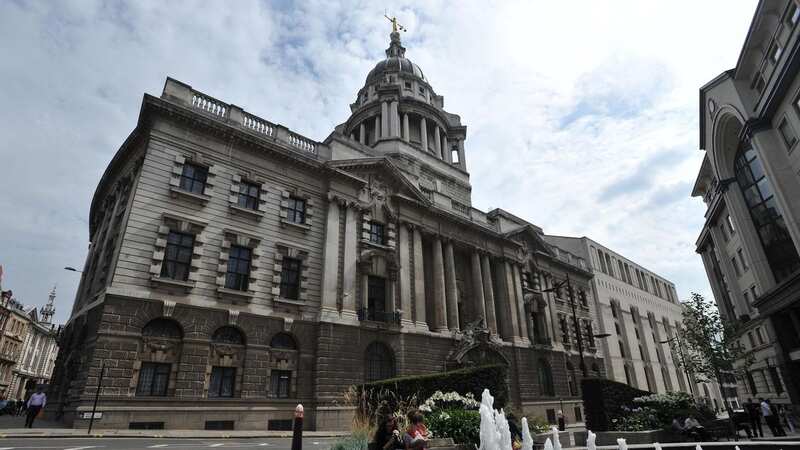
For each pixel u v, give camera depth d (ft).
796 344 107.55
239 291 80.33
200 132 85.20
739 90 111.86
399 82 191.42
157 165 78.07
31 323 278.46
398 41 220.64
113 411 62.39
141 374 67.26
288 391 81.25
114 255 73.20
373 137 172.35
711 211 156.15
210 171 84.28
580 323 170.19
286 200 94.12
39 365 298.56
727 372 92.68
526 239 158.51
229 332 78.13
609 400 68.80
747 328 137.49
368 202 109.09
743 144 121.29
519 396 123.54
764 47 102.06
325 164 101.09
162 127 80.64
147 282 71.05
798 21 85.15
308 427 80.07
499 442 26.58
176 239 77.05
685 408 71.61
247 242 85.05
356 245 102.47
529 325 142.72
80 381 65.62
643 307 224.74
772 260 115.96
